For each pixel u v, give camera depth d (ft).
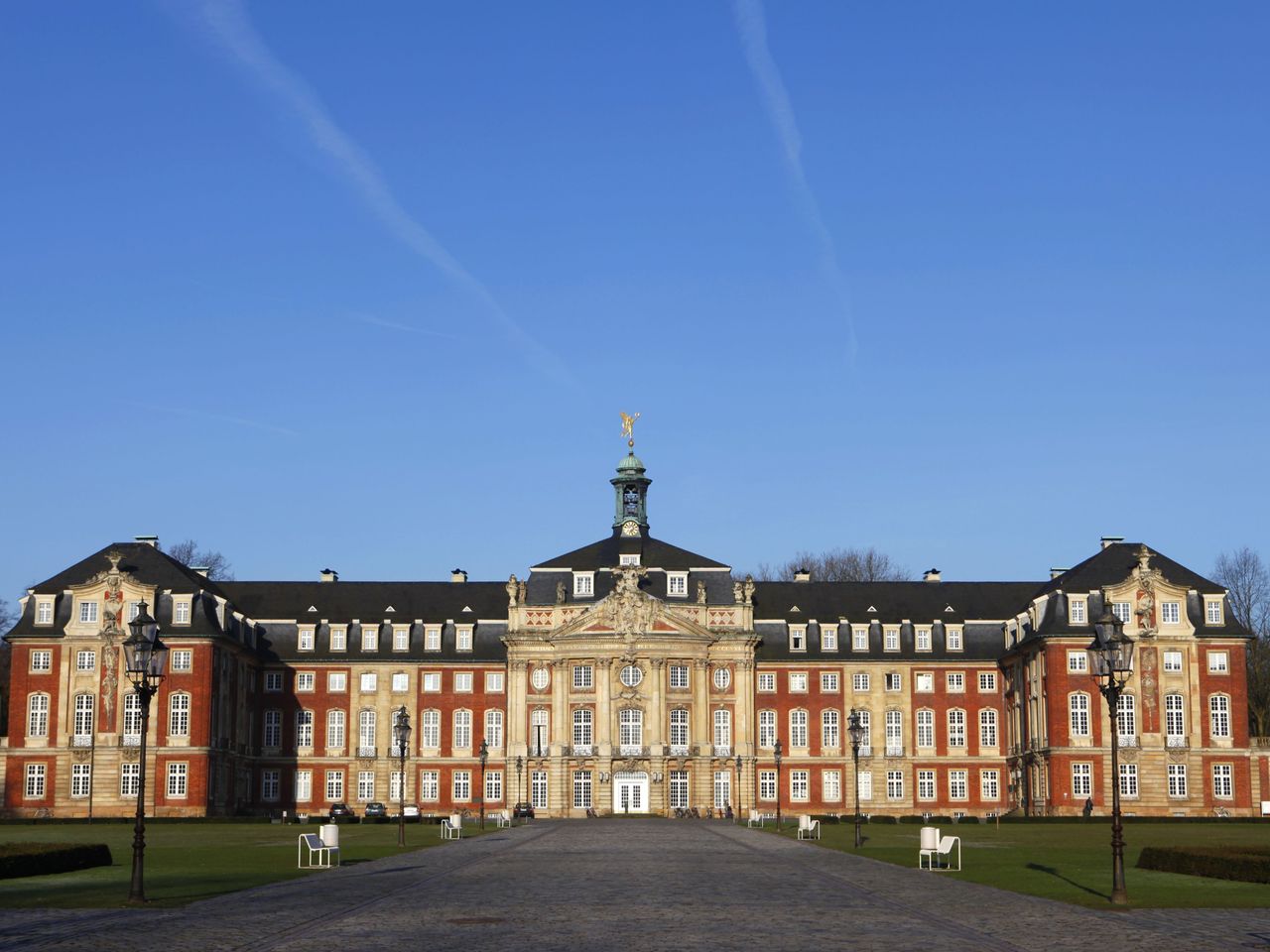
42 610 423.64
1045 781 426.92
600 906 137.80
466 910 134.10
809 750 470.39
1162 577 426.92
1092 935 118.11
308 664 469.57
